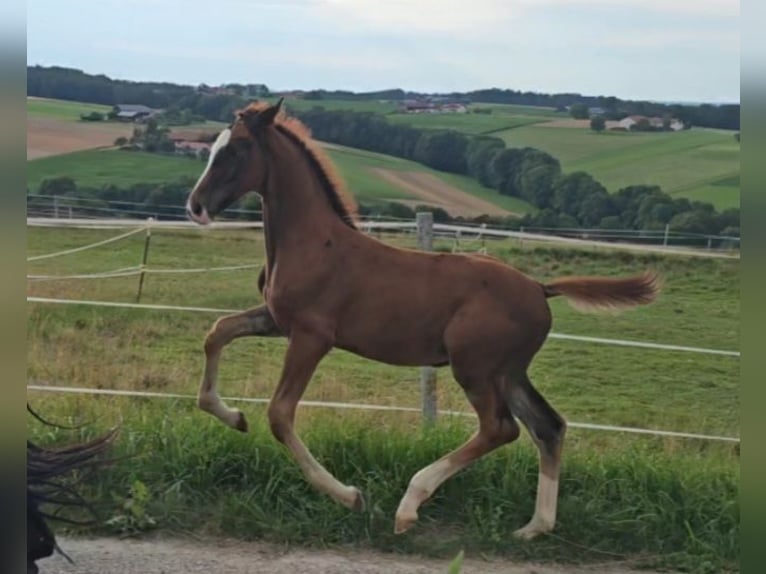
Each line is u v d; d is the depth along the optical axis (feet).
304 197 15.15
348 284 14.98
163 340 34.83
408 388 30.09
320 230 15.11
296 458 14.94
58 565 13.64
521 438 18.26
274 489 15.80
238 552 14.53
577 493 16.39
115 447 16.34
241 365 33.04
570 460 17.03
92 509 11.17
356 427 17.42
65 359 30.53
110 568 13.64
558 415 15.39
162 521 15.17
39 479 10.56
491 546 15.03
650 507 15.97
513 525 15.69
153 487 15.81
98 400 20.97
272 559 14.35
